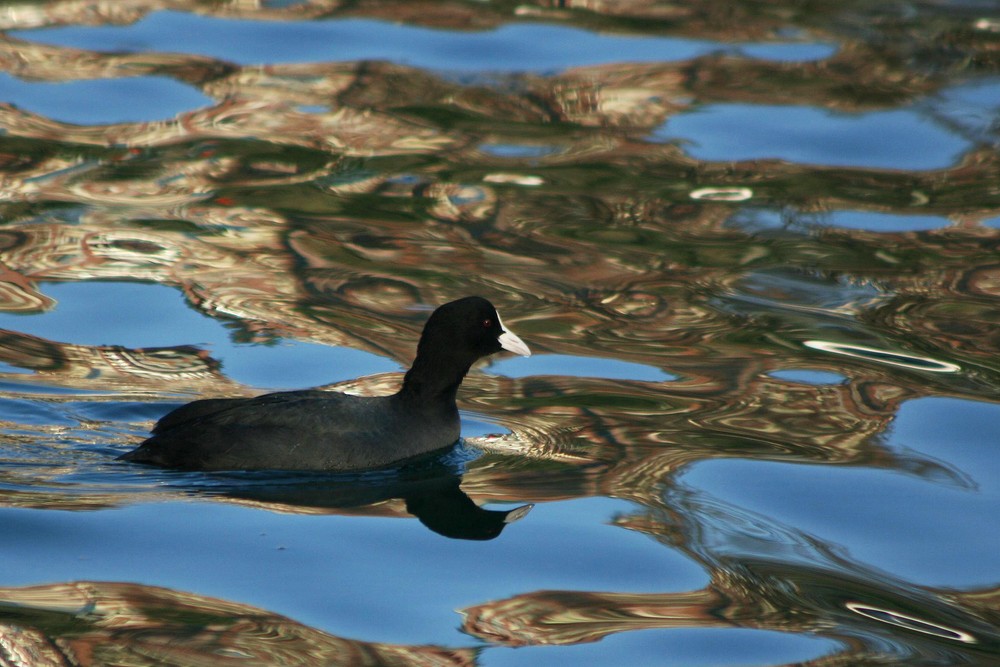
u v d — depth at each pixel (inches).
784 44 1039.0
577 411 550.3
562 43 1020.5
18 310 608.4
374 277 666.8
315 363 575.5
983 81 964.6
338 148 826.2
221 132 837.8
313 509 454.9
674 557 429.1
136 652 356.8
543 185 791.1
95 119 844.6
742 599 403.2
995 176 817.5
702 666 363.9
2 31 979.9
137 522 432.1
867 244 725.9
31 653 353.4
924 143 863.7
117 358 570.3
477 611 389.4
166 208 734.5
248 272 664.4
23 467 468.1
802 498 475.2
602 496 473.1
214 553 415.2
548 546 434.3
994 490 483.2
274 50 980.6
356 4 1083.3
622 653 368.2
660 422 539.8
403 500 468.1
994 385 573.3
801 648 374.9
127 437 502.3
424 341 510.3
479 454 512.1
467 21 1059.9
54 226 701.9
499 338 510.9
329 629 374.6
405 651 365.4
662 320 636.1
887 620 393.7
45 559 404.2
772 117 900.0
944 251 717.3
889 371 586.2
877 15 1114.1
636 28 1063.6
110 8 1042.7
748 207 770.2
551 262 692.7
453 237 719.7
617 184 797.2
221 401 492.7
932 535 449.7
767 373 584.1
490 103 907.4
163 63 939.3
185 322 609.3
